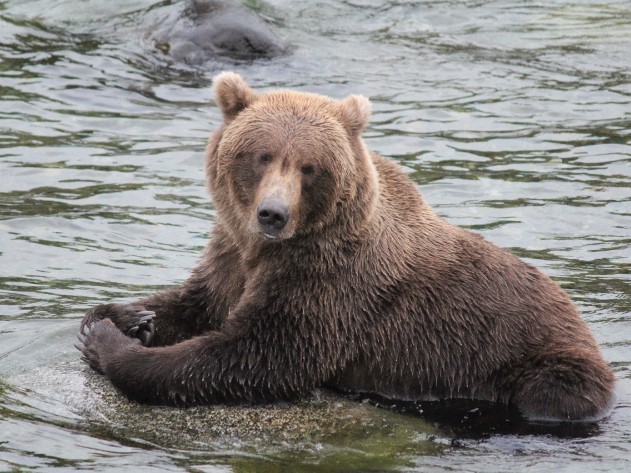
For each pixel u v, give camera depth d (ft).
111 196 64.08
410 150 72.54
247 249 42.86
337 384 43.96
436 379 43.73
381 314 42.98
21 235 58.29
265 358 41.45
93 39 89.51
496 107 80.38
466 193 66.23
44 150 69.56
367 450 39.32
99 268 55.52
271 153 40.42
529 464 38.52
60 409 40.96
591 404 42.14
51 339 46.75
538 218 63.05
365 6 103.96
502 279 44.47
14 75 81.05
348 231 42.04
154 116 76.13
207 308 45.50
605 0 106.93
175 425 40.27
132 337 43.80
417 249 43.98
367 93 82.38
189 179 67.10
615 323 50.78
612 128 76.48
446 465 38.34
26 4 96.73
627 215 63.41
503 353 43.70
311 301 41.88
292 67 86.48
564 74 87.61
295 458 38.40
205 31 87.61
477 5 105.29
